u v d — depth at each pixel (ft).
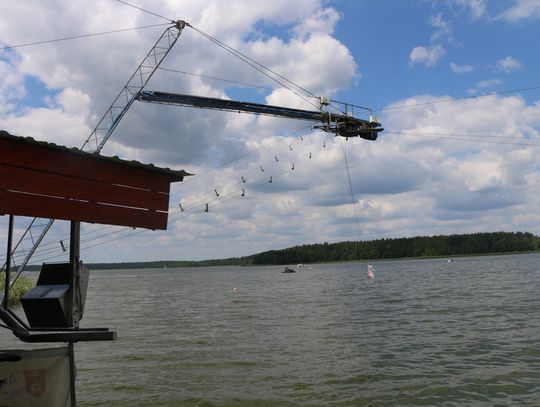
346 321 119.75
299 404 54.13
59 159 32.58
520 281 236.84
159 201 38.73
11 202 29.96
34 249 104.88
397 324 110.63
